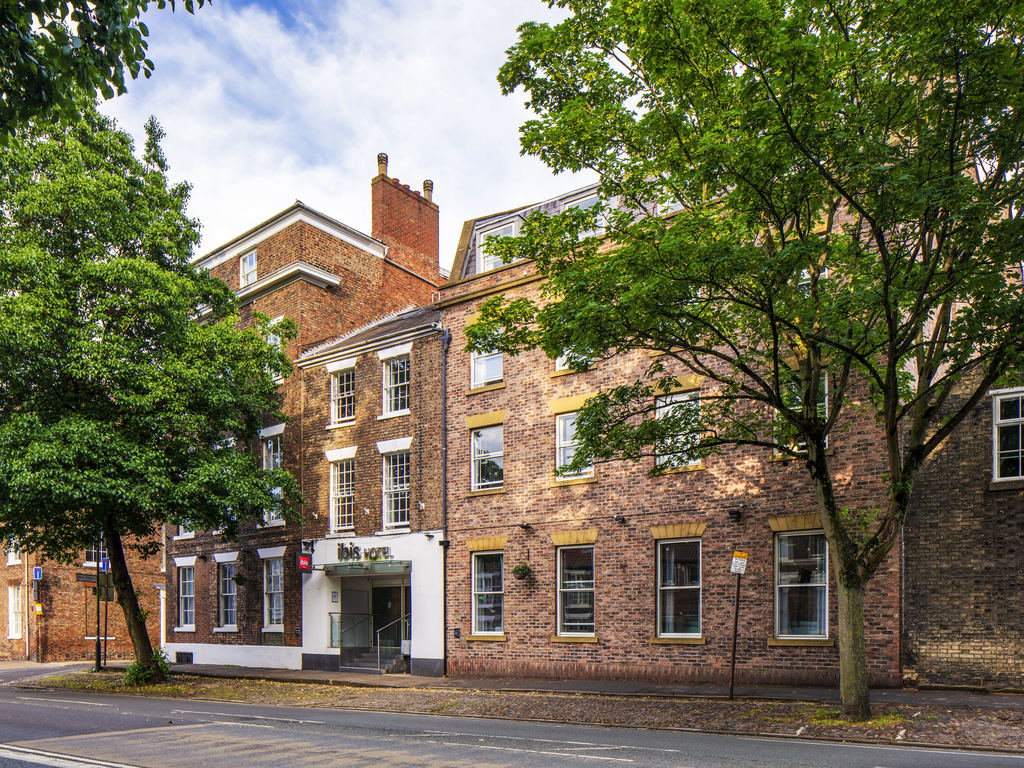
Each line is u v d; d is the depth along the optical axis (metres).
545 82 13.59
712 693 15.73
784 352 16.69
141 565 42.38
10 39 6.95
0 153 20.50
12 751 11.24
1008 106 10.29
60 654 38.41
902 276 11.63
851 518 16.22
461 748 10.62
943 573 15.29
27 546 23.50
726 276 11.06
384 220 33.03
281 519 28.47
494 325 14.38
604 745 10.66
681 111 12.28
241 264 32.00
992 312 10.99
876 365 14.38
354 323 30.86
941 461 15.62
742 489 17.88
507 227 24.55
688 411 14.38
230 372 23.59
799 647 16.61
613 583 19.70
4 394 20.36
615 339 12.47
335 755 10.23
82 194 20.80
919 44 10.20
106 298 20.64
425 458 24.34
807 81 10.27
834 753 9.66
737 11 10.34
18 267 19.61
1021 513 14.68
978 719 11.57
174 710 16.45
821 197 11.95
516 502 21.88
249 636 29.09
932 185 9.88
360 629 26.62
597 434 14.24
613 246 20.88
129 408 20.78
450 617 22.92
